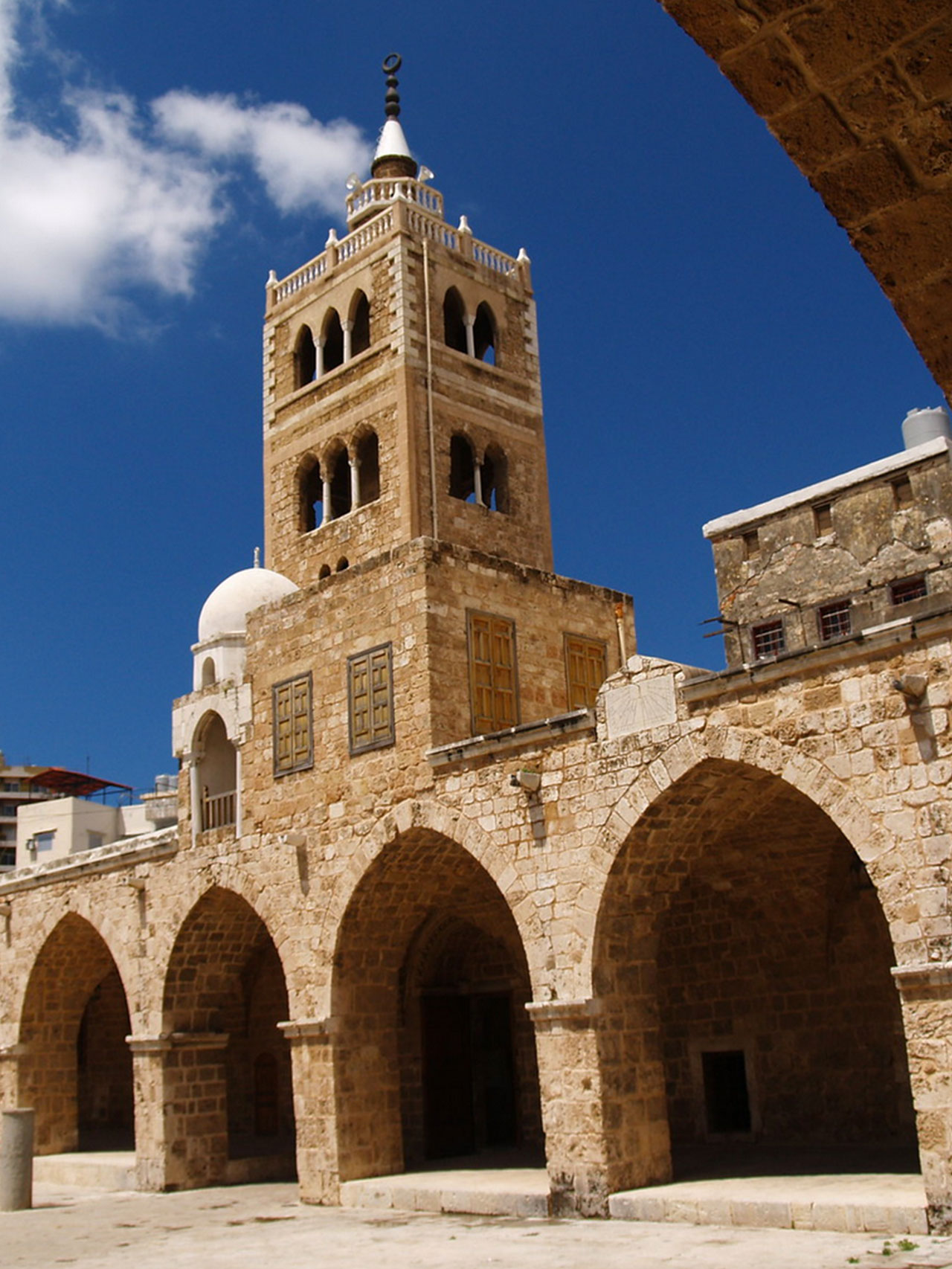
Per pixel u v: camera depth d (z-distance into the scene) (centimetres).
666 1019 3117
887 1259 1688
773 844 2734
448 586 2905
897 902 1941
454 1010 3334
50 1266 2206
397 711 2839
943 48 493
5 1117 3139
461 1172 2830
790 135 544
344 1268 1967
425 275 4459
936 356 584
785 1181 2264
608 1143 2272
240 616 3691
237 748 3272
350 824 2889
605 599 3328
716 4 499
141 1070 3381
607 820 2362
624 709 2377
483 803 2603
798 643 3130
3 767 12088
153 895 3456
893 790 1973
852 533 3103
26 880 3978
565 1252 1948
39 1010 3994
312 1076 2869
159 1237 2498
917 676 1939
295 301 4819
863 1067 2756
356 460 4394
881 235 561
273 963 4081
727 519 3344
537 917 2450
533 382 4759
